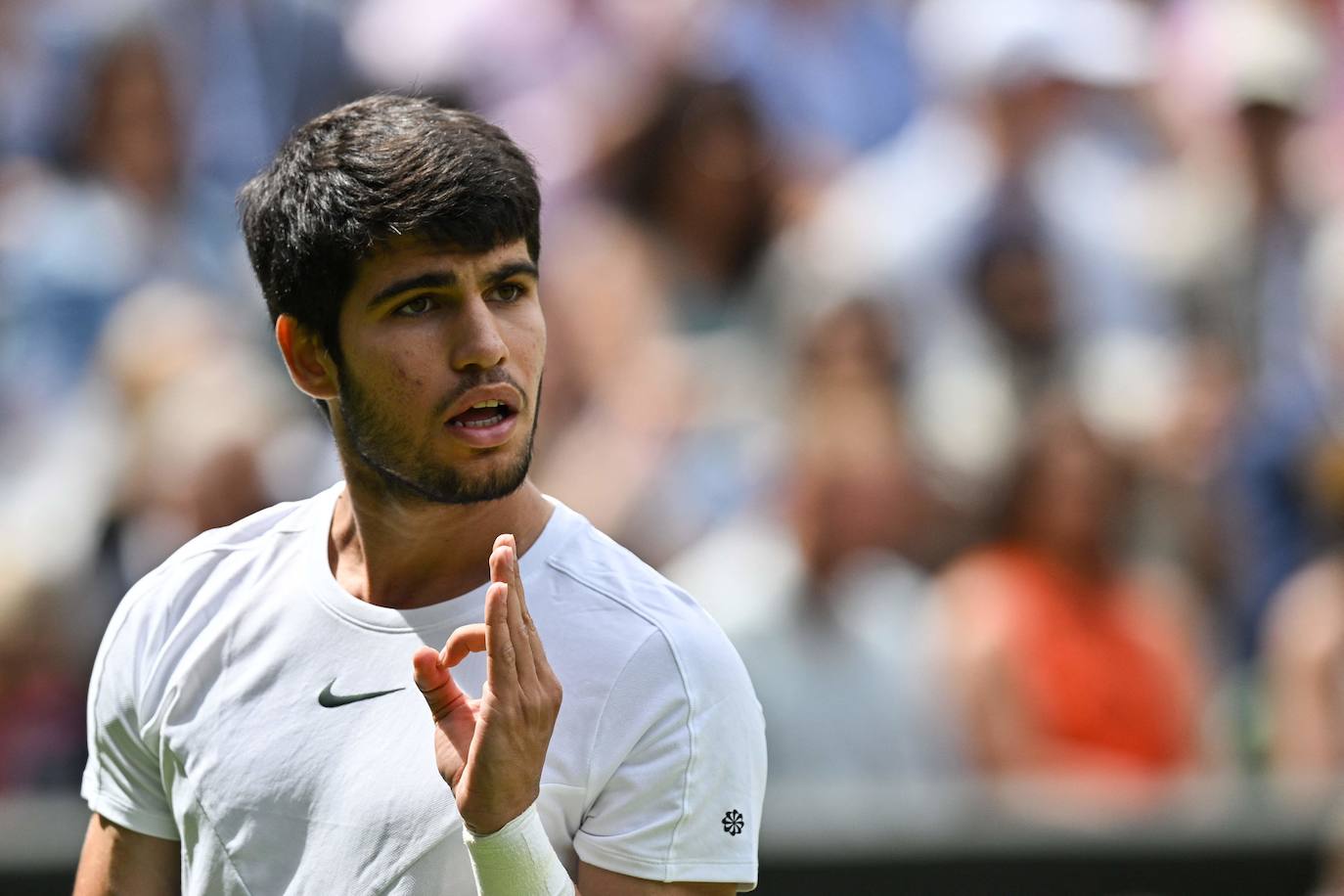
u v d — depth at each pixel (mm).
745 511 23172
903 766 20828
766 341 25891
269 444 22109
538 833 7949
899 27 29906
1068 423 22781
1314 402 27578
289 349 8984
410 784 8516
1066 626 22062
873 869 19734
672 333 25688
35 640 21125
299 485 22203
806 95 28766
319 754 8711
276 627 9055
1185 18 30875
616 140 26938
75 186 25609
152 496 21703
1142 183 28906
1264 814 20656
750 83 27562
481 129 8703
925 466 23453
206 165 26672
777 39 28875
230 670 9047
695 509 23578
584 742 8445
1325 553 26078
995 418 25391
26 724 20828
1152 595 23344
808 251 26609
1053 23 28438
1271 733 24078
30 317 24578
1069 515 22375
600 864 8430
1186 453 25938
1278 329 28547
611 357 24844
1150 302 27812
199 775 8945
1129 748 21984
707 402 24703
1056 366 26406
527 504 9023
